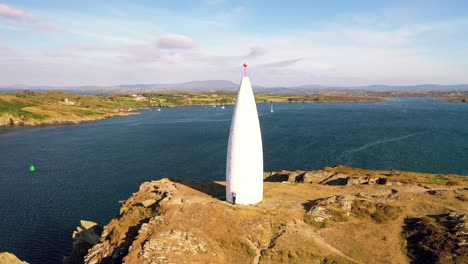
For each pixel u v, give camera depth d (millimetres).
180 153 96812
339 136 119812
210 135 130000
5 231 47469
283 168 78562
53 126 165250
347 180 47969
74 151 102125
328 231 31656
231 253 28578
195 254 27141
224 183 45406
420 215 33938
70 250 42656
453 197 38219
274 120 177750
